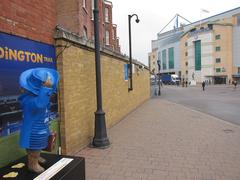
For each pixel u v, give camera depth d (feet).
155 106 51.49
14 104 12.11
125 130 26.61
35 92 9.53
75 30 44.01
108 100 27.43
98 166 15.85
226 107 51.67
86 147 19.95
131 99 42.01
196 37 287.07
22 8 12.80
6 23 11.68
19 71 12.57
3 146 11.31
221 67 271.08
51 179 8.94
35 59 13.94
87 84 20.85
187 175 14.57
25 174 9.42
